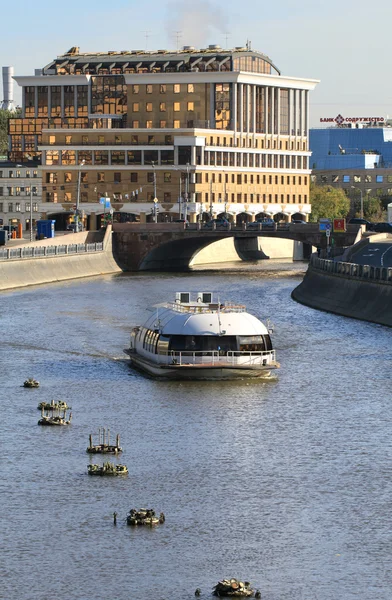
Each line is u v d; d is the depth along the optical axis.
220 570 107.75
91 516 120.62
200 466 137.50
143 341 198.25
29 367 197.88
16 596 102.38
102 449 143.25
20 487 129.25
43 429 154.38
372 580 105.81
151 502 124.88
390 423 158.00
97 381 186.12
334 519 120.25
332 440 149.12
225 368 186.62
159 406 168.00
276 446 146.38
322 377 189.25
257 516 120.94
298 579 105.94
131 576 106.38
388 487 130.00
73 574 106.69
